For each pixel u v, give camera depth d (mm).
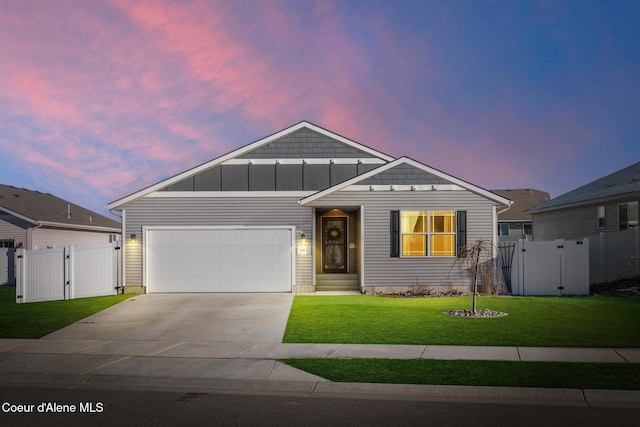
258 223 20109
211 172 20344
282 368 8867
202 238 20016
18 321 13789
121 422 6469
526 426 6309
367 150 20906
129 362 9406
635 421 6469
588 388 7605
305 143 20812
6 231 26984
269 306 16016
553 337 11016
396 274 19078
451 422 6445
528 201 43250
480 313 13984
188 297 18422
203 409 6996
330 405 7145
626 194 23094
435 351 9891
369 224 19141
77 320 13953
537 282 18719
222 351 10211
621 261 20922
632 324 12453
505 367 8711
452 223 19250
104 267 19562
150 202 20031
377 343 10672
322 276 20469
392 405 7129
